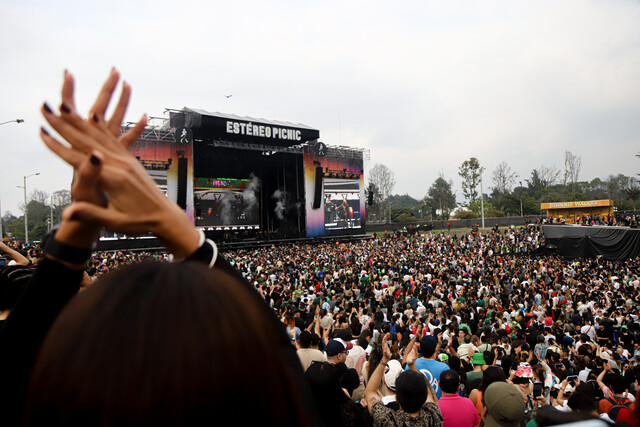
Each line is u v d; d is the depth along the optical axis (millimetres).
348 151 47125
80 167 518
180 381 424
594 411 4090
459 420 3949
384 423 3229
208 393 433
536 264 25984
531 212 74375
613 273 22906
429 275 19578
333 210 45500
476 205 78250
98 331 437
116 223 557
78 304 490
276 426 492
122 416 411
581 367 7270
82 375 420
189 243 709
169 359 427
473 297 14602
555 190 91688
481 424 4727
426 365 5383
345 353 4887
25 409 466
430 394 4172
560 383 6406
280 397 519
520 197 76188
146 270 528
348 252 35719
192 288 498
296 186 44281
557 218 50094
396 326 9016
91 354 427
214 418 437
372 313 11883
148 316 447
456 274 22672
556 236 35812
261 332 526
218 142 36500
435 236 52656
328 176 45062
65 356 436
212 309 479
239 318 499
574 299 15352
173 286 493
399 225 67750
